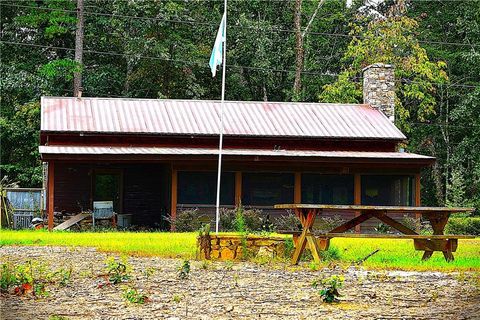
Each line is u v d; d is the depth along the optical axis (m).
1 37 44.31
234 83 46.75
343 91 41.78
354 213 30.09
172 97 45.25
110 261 11.95
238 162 29.53
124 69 45.59
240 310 8.75
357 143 32.38
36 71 43.78
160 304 9.16
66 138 30.64
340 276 11.37
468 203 38.69
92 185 32.88
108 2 44.81
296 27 45.84
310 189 30.02
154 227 33.25
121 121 31.59
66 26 43.31
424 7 47.66
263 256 14.73
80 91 33.69
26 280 10.65
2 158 42.09
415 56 42.56
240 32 44.81
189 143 31.42
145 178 33.50
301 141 32.03
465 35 46.16
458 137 45.59
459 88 45.38
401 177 30.48
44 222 30.20
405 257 15.28
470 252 17.05
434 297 9.55
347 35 46.88
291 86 47.59
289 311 8.68
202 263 13.79
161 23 43.16
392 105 35.41
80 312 8.62
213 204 29.22
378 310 8.70
